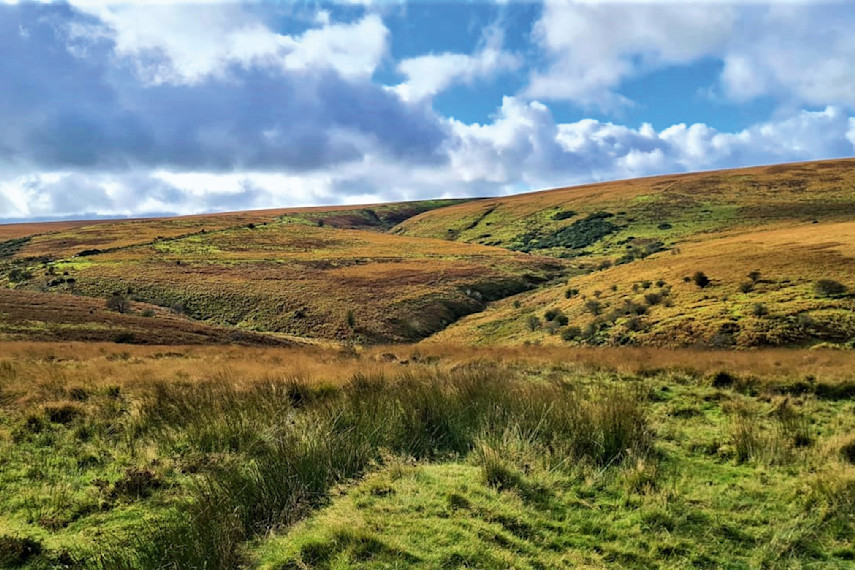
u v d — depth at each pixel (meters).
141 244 132.62
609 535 5.05
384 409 8.19
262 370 14.45
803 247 72.56
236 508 5.09
